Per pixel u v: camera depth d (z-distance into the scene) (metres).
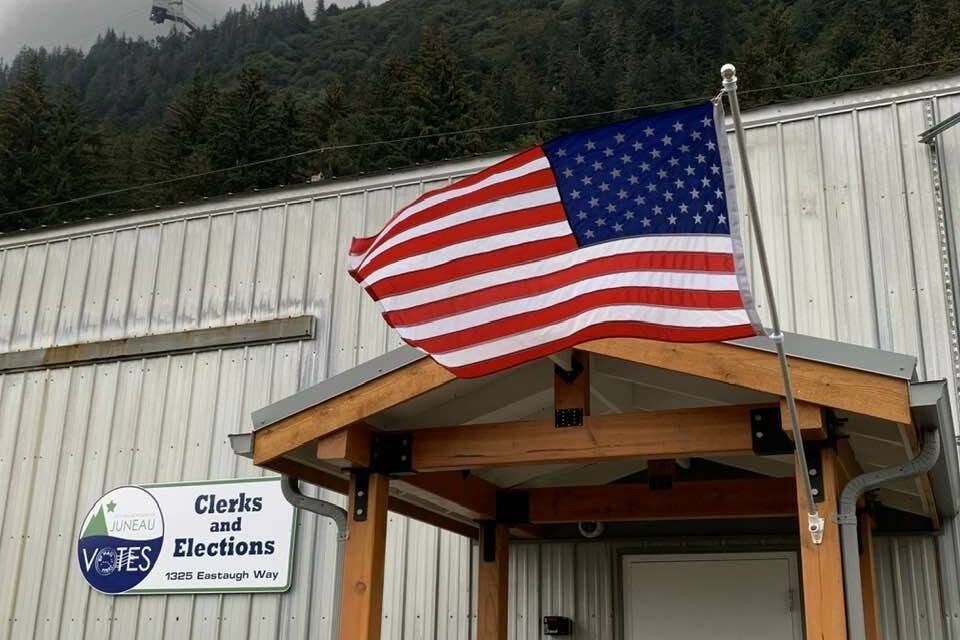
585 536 7.69
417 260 5.00
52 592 9.50
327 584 8.45
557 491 6.98
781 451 4.84
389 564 8.45
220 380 9.49
